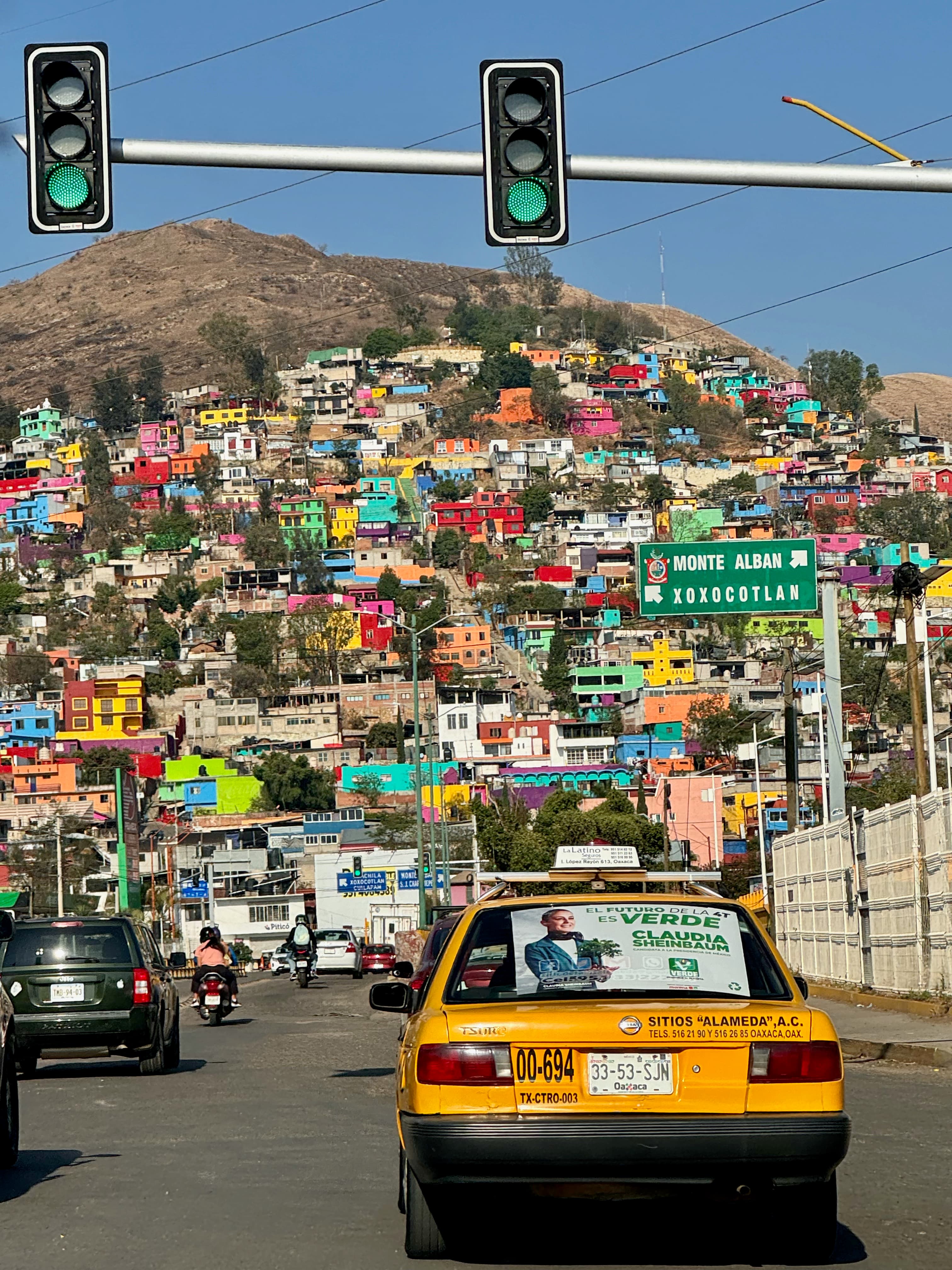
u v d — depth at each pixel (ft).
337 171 49.65
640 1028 27.78
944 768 204.95
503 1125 27.40
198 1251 30.37
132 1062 81.82
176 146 49.34
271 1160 41.55
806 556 117.19
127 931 70.28
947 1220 32.76
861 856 107.24
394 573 652.89
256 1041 91.20
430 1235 29.37
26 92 49.24
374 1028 100.42
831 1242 29.37
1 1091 40.81
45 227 49.16
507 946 30.32
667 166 49.88
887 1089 57.93
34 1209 35.37
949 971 86.84
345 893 366.84
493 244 49.57
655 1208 34.17
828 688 131.54
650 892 33.71
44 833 379.35
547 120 49.57
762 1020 28.02
